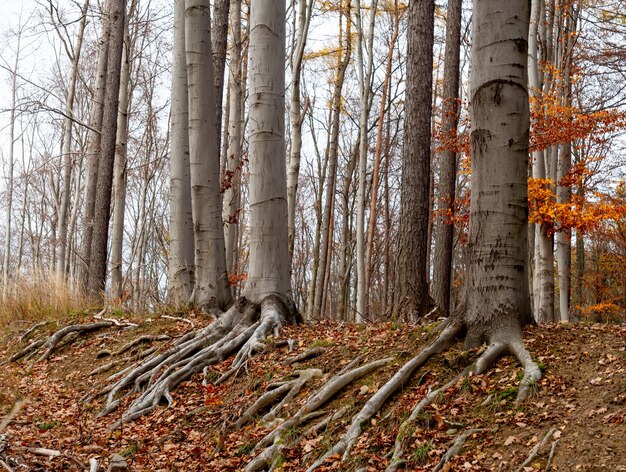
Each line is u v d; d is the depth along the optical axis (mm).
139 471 5195
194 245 10625
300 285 36938
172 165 10539
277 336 7539
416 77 10797
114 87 14055
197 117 9570
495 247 5684
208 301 9625
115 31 14117
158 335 8695
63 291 11703
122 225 15094
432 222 23625
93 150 15828
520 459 4223
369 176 34125
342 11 18797
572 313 25094
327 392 5727
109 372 8195
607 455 3988
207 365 7426
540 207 12875
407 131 10734
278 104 8289
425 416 4879
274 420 5727
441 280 13695
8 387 7449
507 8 5668
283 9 8375
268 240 8211
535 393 4836
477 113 5793
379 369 5852
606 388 4660
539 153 14109
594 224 12914
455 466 4324
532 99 13250
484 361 5316
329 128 28938
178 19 10430
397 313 10211
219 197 9773
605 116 12594
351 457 4773
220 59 13031
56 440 5805
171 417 6457
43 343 9648
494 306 5645
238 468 5188
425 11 10930
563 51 17516
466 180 25609
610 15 17406
